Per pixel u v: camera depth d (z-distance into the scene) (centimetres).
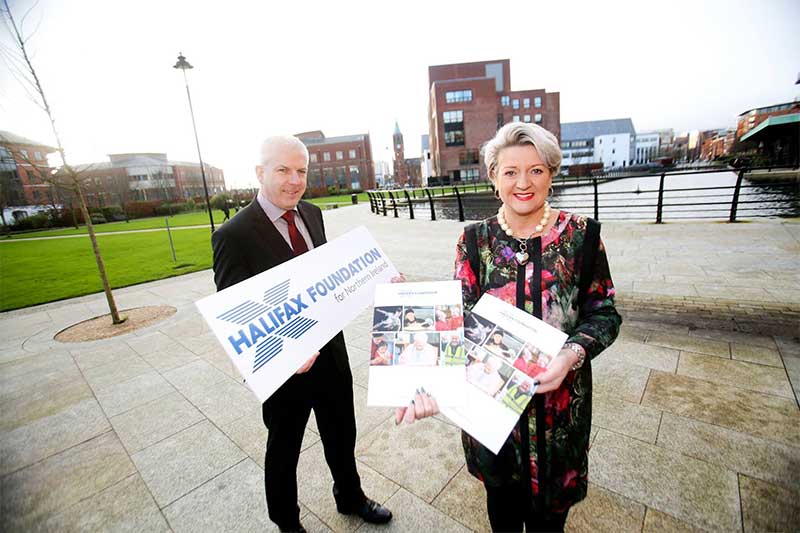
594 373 275
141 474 215
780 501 163
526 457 118
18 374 363
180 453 232
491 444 97
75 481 212
